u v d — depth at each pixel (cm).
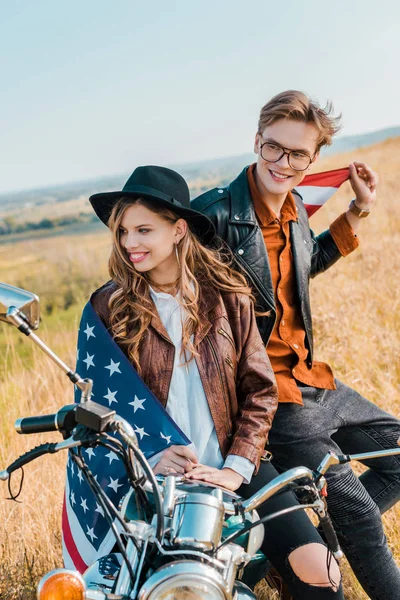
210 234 274
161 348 250
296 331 292
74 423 189
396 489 294
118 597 174
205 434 249
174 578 169
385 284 688
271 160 278
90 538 245
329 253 339
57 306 1513
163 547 183
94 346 252
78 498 249
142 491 201
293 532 236
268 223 288
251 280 279
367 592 275
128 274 253
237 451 244
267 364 260
